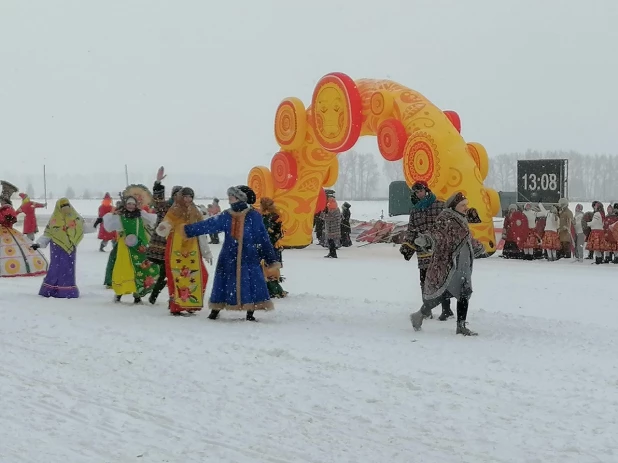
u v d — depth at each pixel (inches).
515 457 205.9
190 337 367.2
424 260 415.2
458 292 373.4
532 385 278.4
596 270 750.5
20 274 660.1
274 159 981.8
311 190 986.1
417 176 818.8
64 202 521.3
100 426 233.6
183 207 440.5
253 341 356.8
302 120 948.6
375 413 245.4
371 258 883.4
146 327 394.9
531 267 785.6
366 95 882.8
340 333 380.2
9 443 217.0
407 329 393.1
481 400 259.8
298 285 607.5
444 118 839.1
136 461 203.8
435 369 302.2
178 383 282.0
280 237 509.4
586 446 213.8
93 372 299.4
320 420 238.8
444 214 376.2
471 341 360.5
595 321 439.8
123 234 489.4
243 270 417.1
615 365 311.4
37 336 372.2
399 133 833.5
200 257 444.5
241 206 420.2
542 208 892.0
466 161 813.9
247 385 278.2
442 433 225.9
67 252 520.1
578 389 273.1
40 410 250.2
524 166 972.6
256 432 227.3
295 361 316.5
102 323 407.8
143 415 244.7
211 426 232.8
